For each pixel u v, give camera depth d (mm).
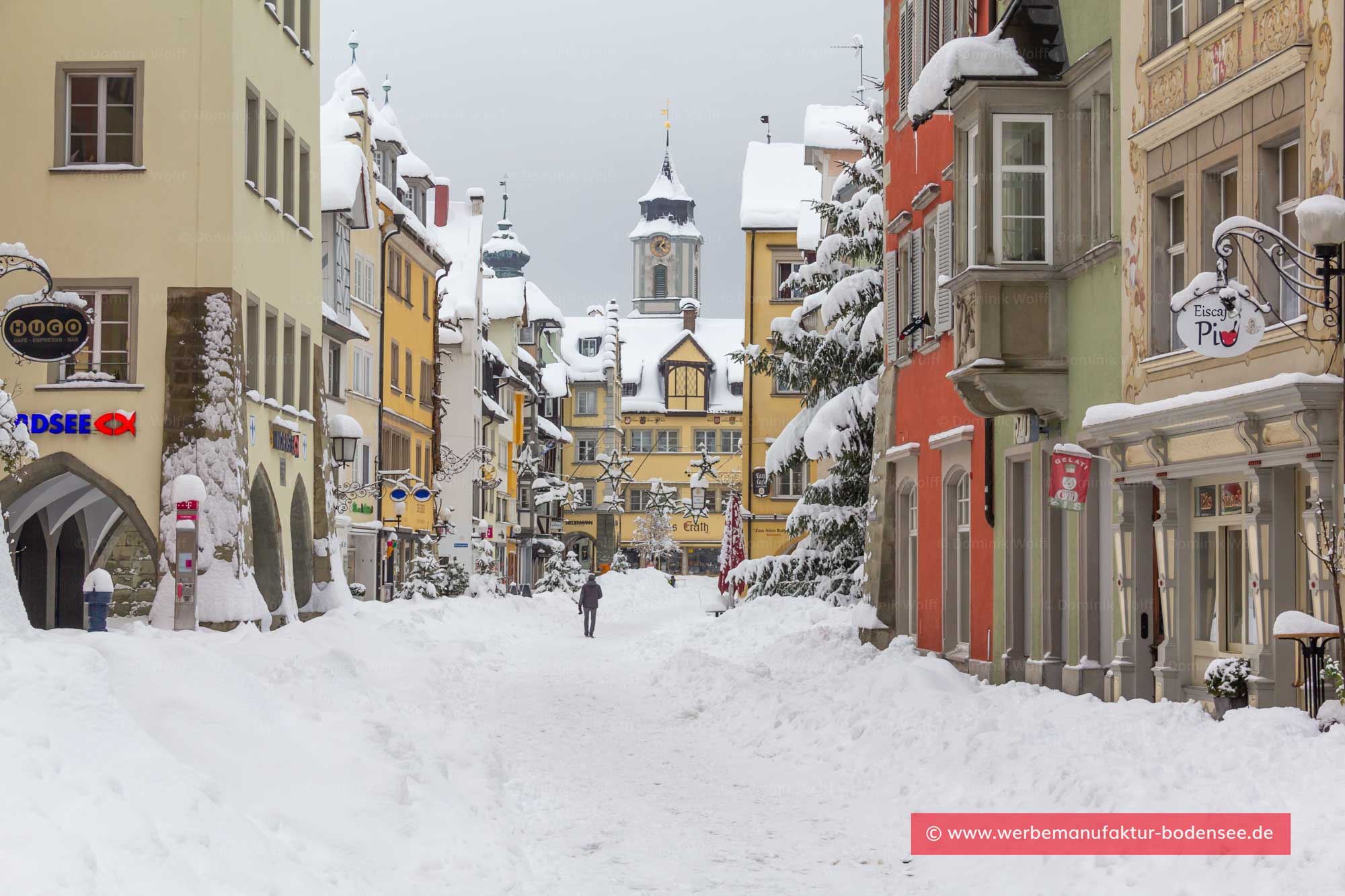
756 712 18812
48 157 25375
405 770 11945
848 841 11047
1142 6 15539
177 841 7367
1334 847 8086
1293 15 12688
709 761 15531
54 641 10430
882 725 15898
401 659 23984
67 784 7312
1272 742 10727
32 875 6109
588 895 9320
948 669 19281
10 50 25438
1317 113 12273
